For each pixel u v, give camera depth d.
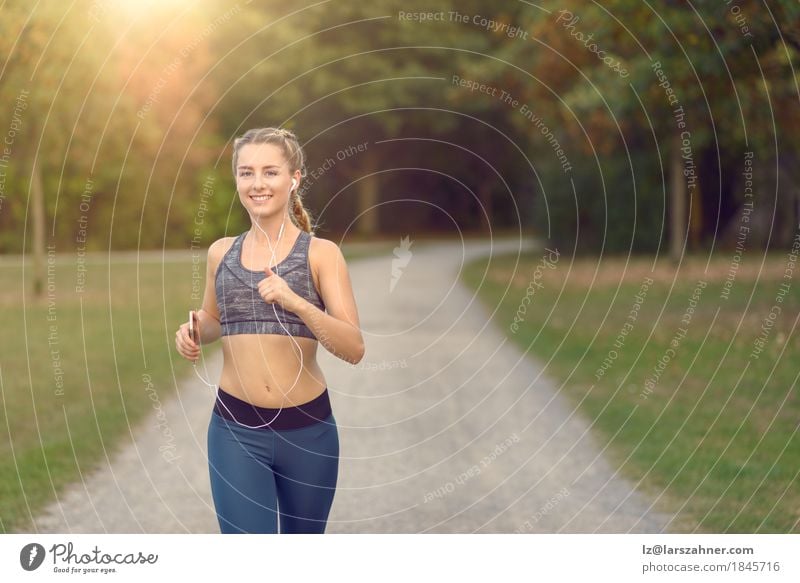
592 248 29.95
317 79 36.19
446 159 45.00
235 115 34.94
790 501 5.33
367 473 6.23
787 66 10.13
